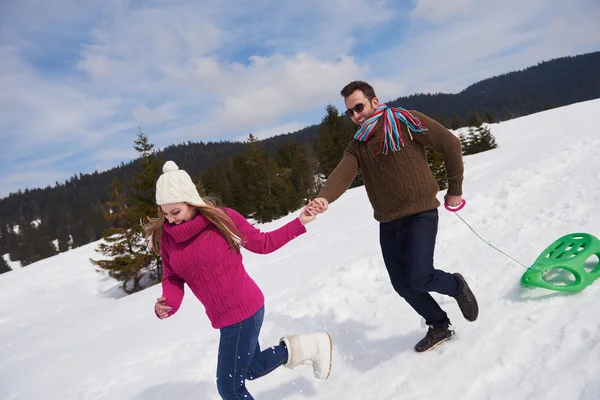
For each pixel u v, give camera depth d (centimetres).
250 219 3959
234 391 227
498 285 329
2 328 1752
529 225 472
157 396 328
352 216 1263
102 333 612
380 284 439
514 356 228
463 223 580
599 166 645
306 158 4338
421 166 253
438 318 267
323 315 400
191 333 473
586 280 268
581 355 208
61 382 426
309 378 292
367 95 263
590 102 4975
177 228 210
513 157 1484
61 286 2308
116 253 2134
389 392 242
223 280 215
